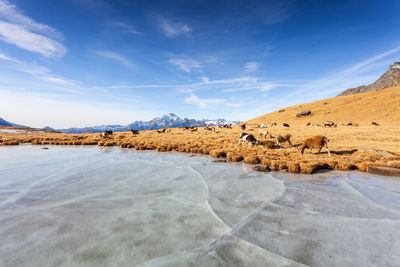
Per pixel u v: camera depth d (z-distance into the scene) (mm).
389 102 72812
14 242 3549
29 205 5285
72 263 2980
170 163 10969
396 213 4594
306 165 8891
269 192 6180
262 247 3338
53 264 2959
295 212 4715
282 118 98188
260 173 8672
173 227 4070
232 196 5852
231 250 3264
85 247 3395
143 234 3801
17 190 6562
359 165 9305
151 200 5605
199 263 2928
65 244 3486
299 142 18938
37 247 3398
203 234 3789
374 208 4898
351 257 3047
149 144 18828
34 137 33750
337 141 19812
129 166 10219
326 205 5117
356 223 4141
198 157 13070
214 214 4660
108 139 26797
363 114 69562
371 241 3482
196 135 30578
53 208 5078
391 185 6832
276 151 13734
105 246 3418
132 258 3088
